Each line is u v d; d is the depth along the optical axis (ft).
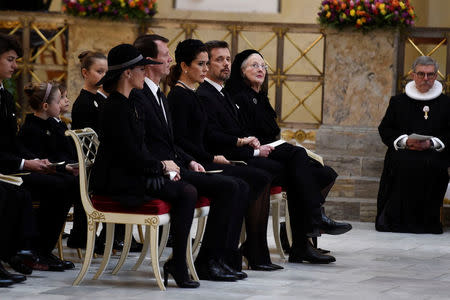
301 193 37.76
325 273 35.68
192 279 32.71
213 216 32.83
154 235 30.42
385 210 52.16
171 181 31.12
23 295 28.96
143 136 30.91
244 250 36.37
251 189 35.19
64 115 60.29
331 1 59.26
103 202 30.94
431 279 34.78
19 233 31.40
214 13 82.53
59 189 34.47
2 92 34.17
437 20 79.41
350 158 59.11
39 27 60.85
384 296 30.55
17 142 35.14
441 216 54.19
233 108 37.96
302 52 61.57
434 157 51.65
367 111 59.77
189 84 35.53
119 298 28.76
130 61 30.19
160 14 82.33
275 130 40.55
